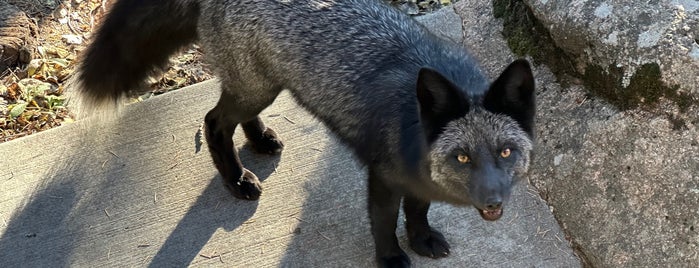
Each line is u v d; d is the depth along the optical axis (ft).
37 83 5.43
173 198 4.61
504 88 3.36
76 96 4.83
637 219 4.00
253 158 4.84
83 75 4.74
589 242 4.12
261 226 4.42
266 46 4.08
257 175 4.73
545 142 4.51
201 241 4.36
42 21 5.88
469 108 3.41
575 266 4.12
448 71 3.77
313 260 4.23
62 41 5.77
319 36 4.01
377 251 4.14
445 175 3.48
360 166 4.11
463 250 4.21
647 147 4.08
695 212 3.83
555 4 4.50
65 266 4.27
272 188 4.64
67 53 5.69
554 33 4.52
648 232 3.94
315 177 4.67
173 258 4.29
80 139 4.95
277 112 5.08
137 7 4.49
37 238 4.42
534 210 4.36
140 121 5.07
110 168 4.79
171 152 4.87
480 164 3.35
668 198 3.93
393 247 4.13
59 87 5.47
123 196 4.63
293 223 4.42
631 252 3.97
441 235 4.24
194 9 4.38
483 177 3.34
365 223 4.39
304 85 4.10
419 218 4.12
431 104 3.36
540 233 4.25
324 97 4.05
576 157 4.33
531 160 3.60
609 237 4.06
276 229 4.40
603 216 4.12
